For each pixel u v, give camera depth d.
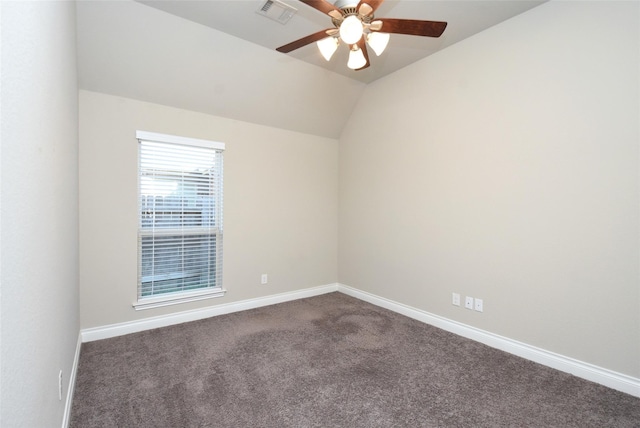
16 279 0.75
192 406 1.85
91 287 2.75
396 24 1.89
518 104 2.49
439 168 3.08
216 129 3.39
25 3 0.83
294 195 4.04
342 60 3.25
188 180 3.26
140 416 1.75
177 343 2.70
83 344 2.66
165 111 3.07
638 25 1.94
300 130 4.05
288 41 2.88
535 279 2.39
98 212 2.77
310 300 4.02
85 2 2.23
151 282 3.07
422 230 3.25
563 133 2.25
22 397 0.80
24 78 0.82
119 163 2.86
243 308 3.62
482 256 2.73
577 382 2.11
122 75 2.73
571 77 2.21
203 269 3.38
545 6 2.33
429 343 2.72
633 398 1.93
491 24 2.62
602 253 2.08
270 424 1.71
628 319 1.98
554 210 2.29
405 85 3.42
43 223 1.07
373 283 3.86
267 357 2.46
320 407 1.85
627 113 1.98
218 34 2.73
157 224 3.09
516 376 2.19
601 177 2.08
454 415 1.78
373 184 3.85
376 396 1.96
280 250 3.93
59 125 1.46
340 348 2.62
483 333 2.72
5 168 0.67
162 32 2.56
